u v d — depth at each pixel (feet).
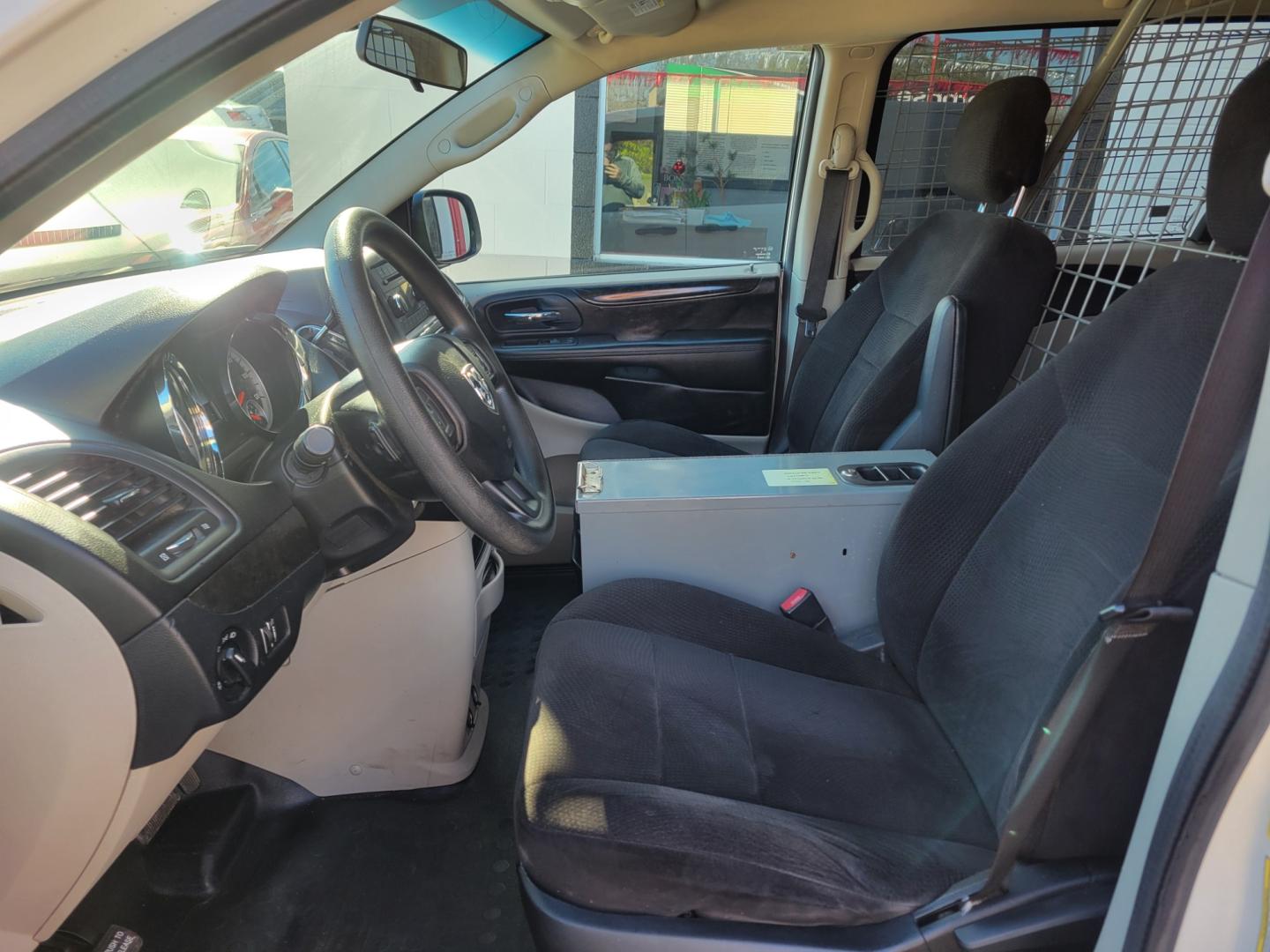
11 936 3.03
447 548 4.33
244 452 3.56
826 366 6.77
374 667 4.58
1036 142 5.36
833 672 4.10
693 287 7.55
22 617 2.53
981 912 2.65
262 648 3.08
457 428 3.30
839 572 4.60
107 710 2.67
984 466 3.67
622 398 7.76
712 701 3.59
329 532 3.53
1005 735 3.14
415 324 5.90
